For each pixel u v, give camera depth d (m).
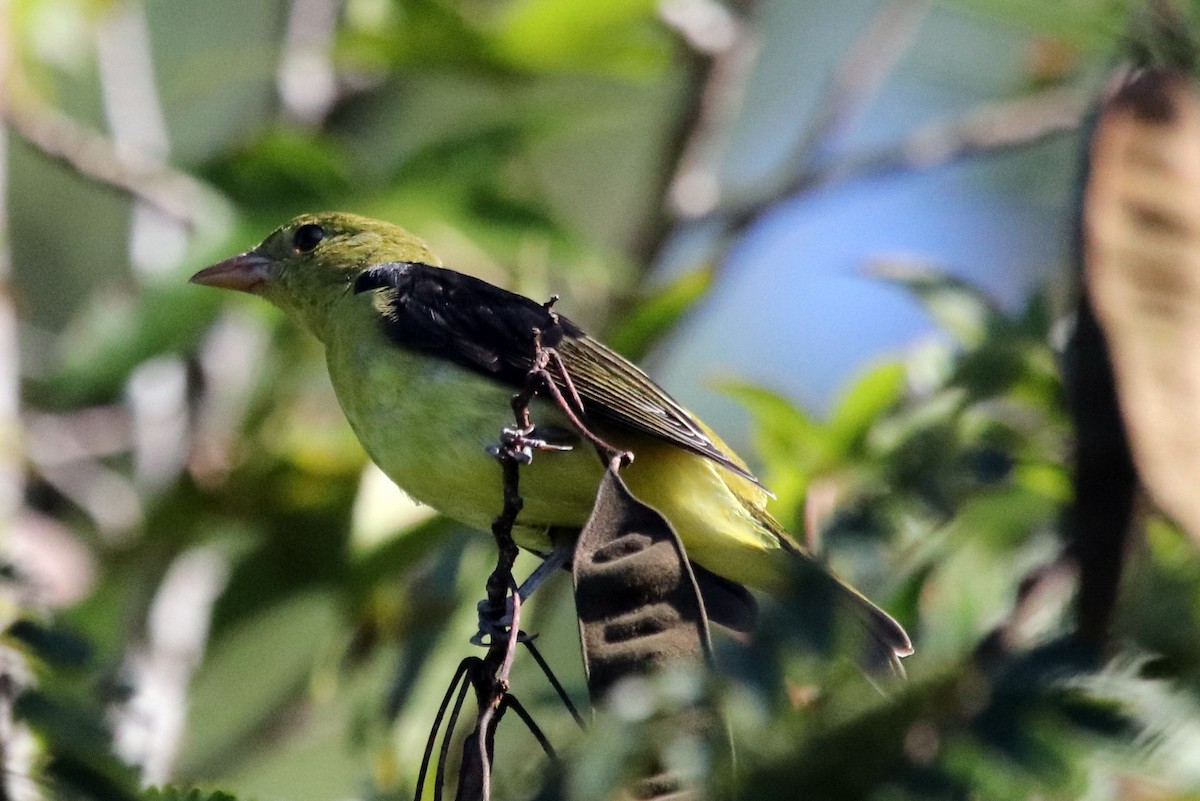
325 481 11.20
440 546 10.30
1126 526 3.91
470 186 11.20
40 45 13.20
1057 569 4.43
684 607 5.54
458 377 8.81
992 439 7.85
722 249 12.79
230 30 17.22
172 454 12.52
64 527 12.27
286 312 10.84
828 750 4.08
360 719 9.70
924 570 7.57
